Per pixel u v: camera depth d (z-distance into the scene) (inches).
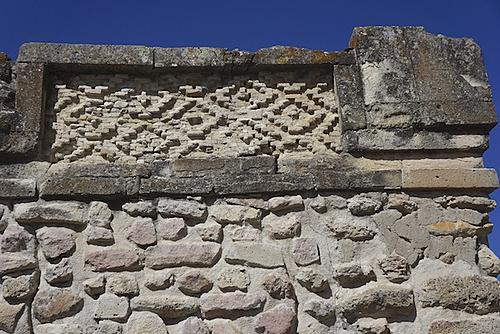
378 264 157.4
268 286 152.8
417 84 173.2
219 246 156.5
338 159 167.6
